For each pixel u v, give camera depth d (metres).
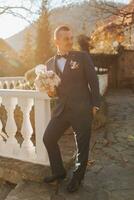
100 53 16.06
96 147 5.32
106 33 9.20
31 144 4.10
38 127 3.94
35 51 22.64
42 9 20.17
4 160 4.20
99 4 10.32
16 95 3.99
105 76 10.03
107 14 10.33
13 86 8.36
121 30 9.36
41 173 3.82
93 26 10.62
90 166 4.37
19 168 3.96
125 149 5.20
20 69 18.22
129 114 8.56
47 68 3.63
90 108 3.46
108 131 6.48
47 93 3.59
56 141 3.59
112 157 4.78
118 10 9.94
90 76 3.39
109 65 16.75
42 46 22.48
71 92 3.43
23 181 3.89
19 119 5.05
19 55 22.84
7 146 4.29
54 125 3.53
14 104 4.11
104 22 10.33
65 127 3.58
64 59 3.48
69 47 3.48
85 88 3.46
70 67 3.41
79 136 3.44
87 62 3.41
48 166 3.96
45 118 3.86
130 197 3.44
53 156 3.62
